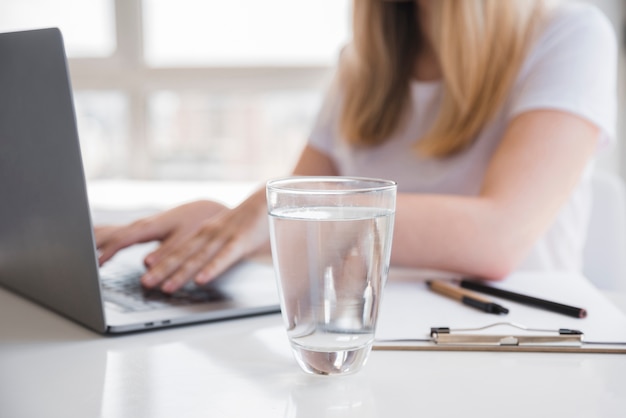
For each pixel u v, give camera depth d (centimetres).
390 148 117
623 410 38
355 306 43
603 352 49
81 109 269
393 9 115
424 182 111
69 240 52
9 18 270
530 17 104
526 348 49
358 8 117
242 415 38
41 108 49
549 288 67
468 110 105
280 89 261
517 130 91
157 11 264
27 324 57
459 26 103
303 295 42
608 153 220
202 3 262
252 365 46
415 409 39
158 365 46
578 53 97
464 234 74
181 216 82
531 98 93
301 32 259
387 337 50
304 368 44
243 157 271
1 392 42
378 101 116
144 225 81
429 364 46
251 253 68
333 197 42
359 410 39
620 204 114
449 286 64
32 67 49
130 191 180
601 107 93
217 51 265
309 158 129
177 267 66
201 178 273
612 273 114
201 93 265
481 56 103
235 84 262
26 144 53
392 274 74
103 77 267
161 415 38
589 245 115
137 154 272
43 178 52
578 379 43
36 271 60
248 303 59
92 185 192
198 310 57
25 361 47
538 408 39
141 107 268
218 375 44
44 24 270
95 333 54
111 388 42
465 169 108
